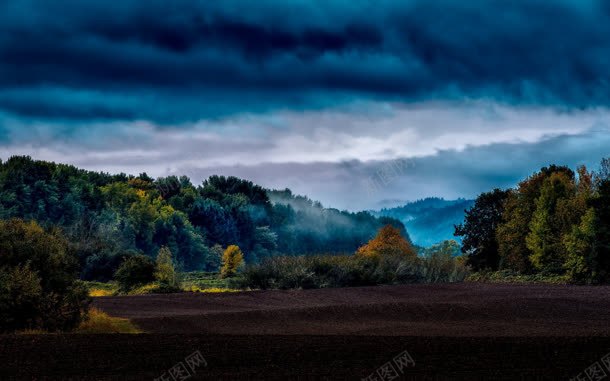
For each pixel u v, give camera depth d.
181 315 24.62
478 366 15.66
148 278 43.09
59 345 17.31
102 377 14.17
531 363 16.03
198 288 45.50
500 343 18.44
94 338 18.45
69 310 21.42
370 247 60.75
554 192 62.34
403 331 22.38
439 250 56.31
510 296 32.34
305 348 17.48
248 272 41.72
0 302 20.08
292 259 43.81
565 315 26.17
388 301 30.91
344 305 27.33
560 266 59.31
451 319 25.31
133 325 22.72
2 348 16.81
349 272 43.12
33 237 22.33
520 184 69.94
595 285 42.59
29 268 21.33
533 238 61.25
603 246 47.34
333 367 15.39
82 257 57.22
